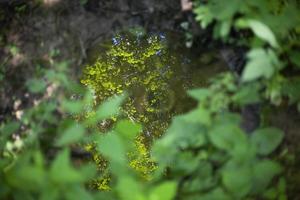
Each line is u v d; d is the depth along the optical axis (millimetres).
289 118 2562
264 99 2568
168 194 1868
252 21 2215
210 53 3002
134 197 1873
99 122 4641
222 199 2150
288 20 2443
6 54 3068
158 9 3041
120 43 4090
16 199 2127
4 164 2453
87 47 3186
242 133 2184
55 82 2631
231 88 2318
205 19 2477
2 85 3008
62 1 3133
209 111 2244
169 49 3896
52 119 2639
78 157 3004
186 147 2426
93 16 3137
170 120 4559
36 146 2502
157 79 4465
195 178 2322
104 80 4305
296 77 2479
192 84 4004
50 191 1938
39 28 3100
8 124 2605
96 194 2354
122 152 2289
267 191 2277
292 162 2453
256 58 2123
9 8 3156
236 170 2135
